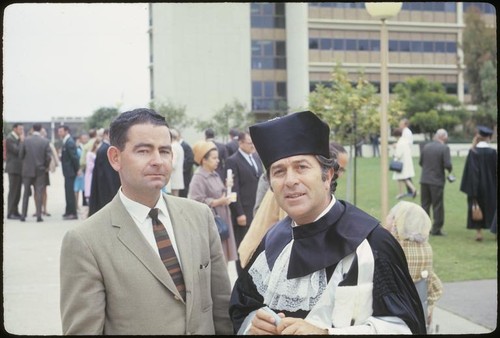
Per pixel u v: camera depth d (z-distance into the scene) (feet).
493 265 25.38
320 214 7.18
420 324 6.86
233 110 153.07
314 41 176.24
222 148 39.29
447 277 23.50
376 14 24.56
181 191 36.76
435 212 33.78
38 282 23.15
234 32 173.17
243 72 173.88
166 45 170.71
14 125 41.32
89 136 44.70
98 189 24.23
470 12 154.10
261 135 7.22
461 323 17.31
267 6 179.11
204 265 8.07
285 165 7.07
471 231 34.96
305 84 174.81
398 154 47.65
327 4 176.35
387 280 6.75
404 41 183.01
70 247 7.36
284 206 7.14
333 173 7.54
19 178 41.83
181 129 152.97
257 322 7.00
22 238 33.42
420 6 182.19
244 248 13.20
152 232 7.69
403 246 11.82
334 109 44.14
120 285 7.34
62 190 67.97
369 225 7.00
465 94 185.37
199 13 170.40
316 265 6.93
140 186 7.50
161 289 7.45
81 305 7.22
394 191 54.24
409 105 147.54
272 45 180.75
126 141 7.48
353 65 175.42
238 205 22.39
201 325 7.79
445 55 185.78
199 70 171.53
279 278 7.38
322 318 6.91
